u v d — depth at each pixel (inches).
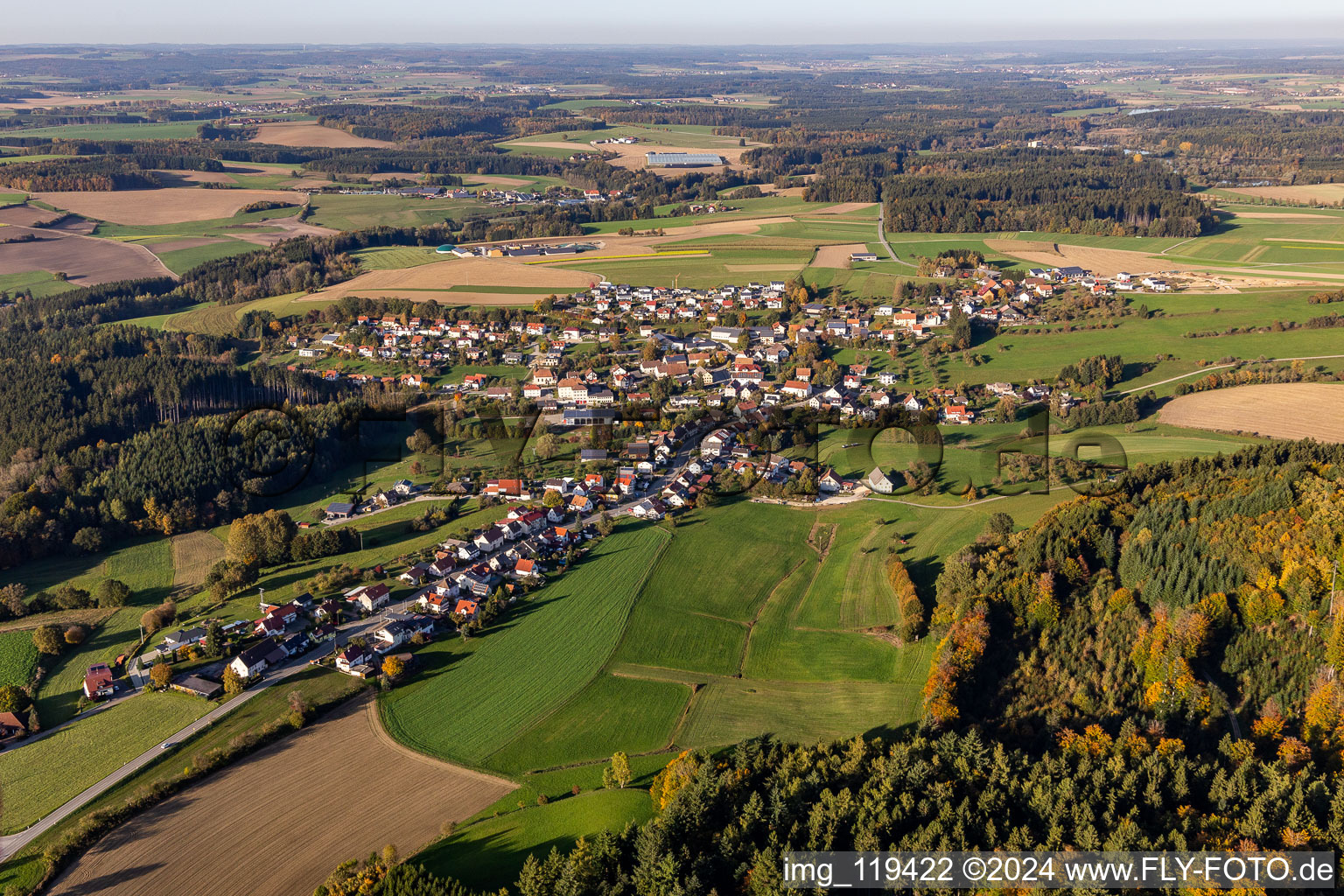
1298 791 3390.7
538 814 3969.0
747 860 3346.5
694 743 4475.9
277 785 4279.0
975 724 4141.2
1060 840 3240.7
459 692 4965.6
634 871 3358.8
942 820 3373.5
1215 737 4042.8
